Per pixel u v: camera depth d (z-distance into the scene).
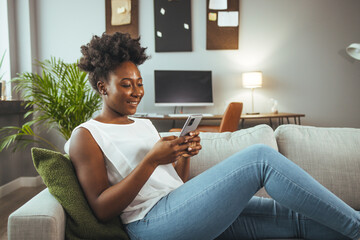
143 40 3.94
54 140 3.75
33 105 3.39
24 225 0.80
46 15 3.84
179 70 3.83
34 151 0.95
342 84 4.01
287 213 1.08
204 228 0.89
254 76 3.72
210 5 3.91
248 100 4.00
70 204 0.88
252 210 1.11
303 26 3.97
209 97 3.86
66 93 2.90
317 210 0.89
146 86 3.96
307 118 4.03
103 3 3.88
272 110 3.84
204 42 3.96
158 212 0.94
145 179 0.90
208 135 1.49
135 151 0.99
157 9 3.89
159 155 0.91
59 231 0.82
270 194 0.92
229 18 3.93
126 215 0.99
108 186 0.94
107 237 0.90
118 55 1.00
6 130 3.03
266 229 1.10
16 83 3.43
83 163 0.91
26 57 3.55
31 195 2.97
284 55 3.99
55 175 0.92
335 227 0.91
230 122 3.01
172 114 3.59
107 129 0.99
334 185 1.32
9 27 3.39
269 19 3.97
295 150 1.40
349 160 1.34
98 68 1.01
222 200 0.89
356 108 4.02
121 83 0.99
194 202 0.90
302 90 4.01
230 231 1.12
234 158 0.94
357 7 3.95
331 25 3.97
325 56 3.99
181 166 1.21
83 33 3.88
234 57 3.98
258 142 1.41
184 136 0.98
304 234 1.07
